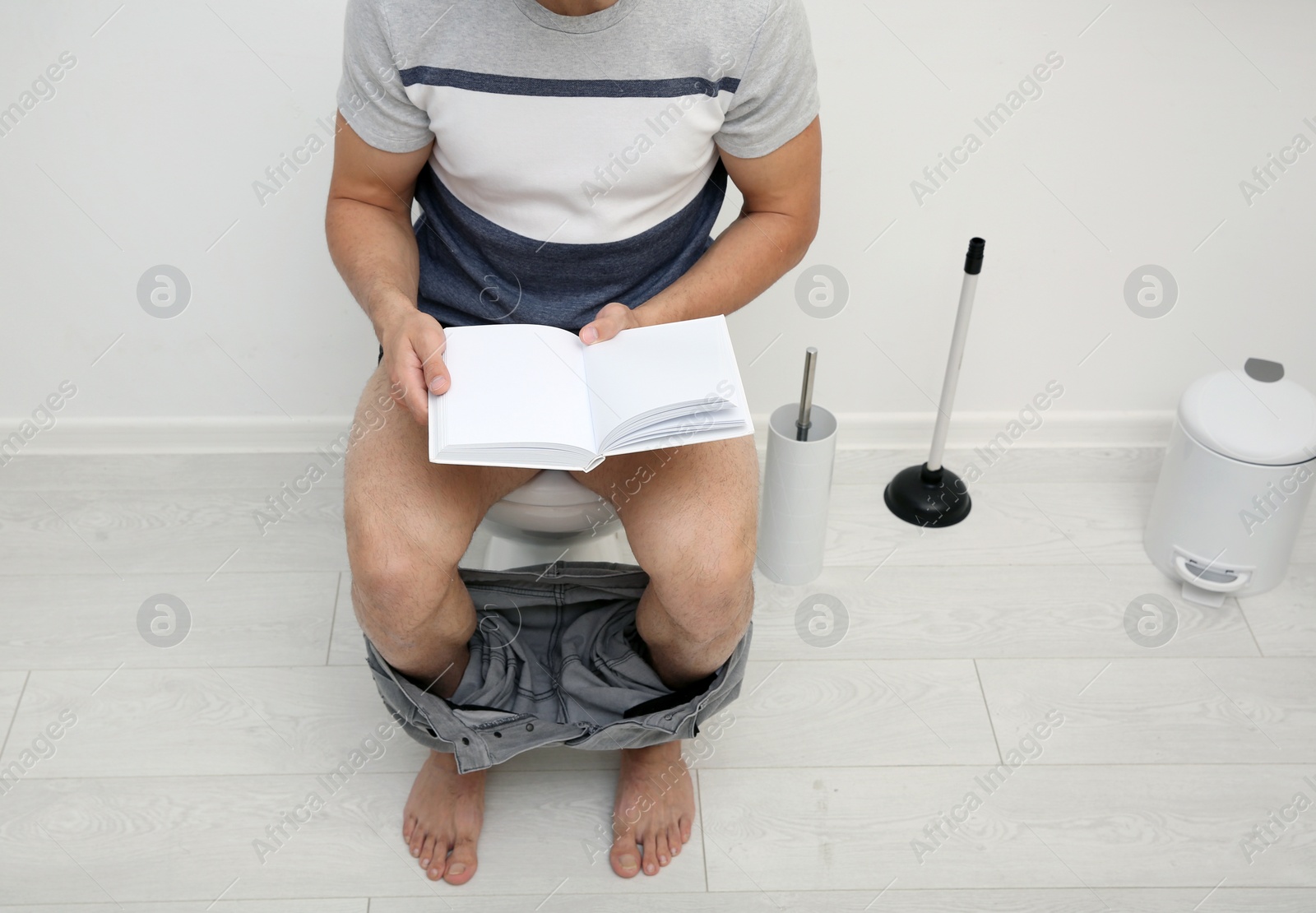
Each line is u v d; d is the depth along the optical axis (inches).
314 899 48.8
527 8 41.4
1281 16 59.1
